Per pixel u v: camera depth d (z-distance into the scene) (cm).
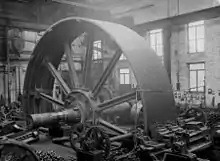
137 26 1366
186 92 1577
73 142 504
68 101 619
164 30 1314
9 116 950
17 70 1673
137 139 461
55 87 1538
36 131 622
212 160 524
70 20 595
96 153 425
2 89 1591
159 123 478
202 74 1575
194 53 1587
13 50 1594
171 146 398
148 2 1614
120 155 479
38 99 776
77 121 578
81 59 2006
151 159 418
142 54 512
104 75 571
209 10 1089
